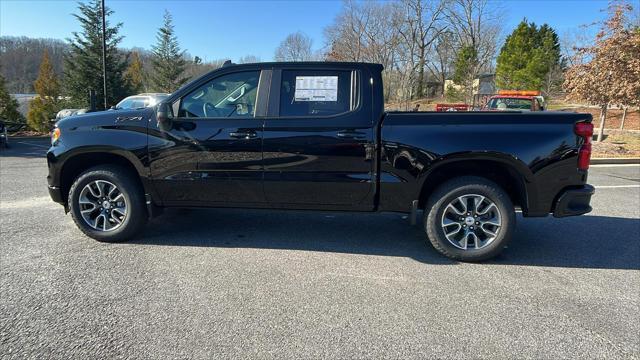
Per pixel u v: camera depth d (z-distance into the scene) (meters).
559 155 3.71
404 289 3.37
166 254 4.05
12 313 2.90
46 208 5.62
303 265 3.83
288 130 3.94
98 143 4.14
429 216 3.94
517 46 35.75
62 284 3.35
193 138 4.03
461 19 43.22
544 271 3.78
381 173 3.90
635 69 11.34
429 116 3.84
